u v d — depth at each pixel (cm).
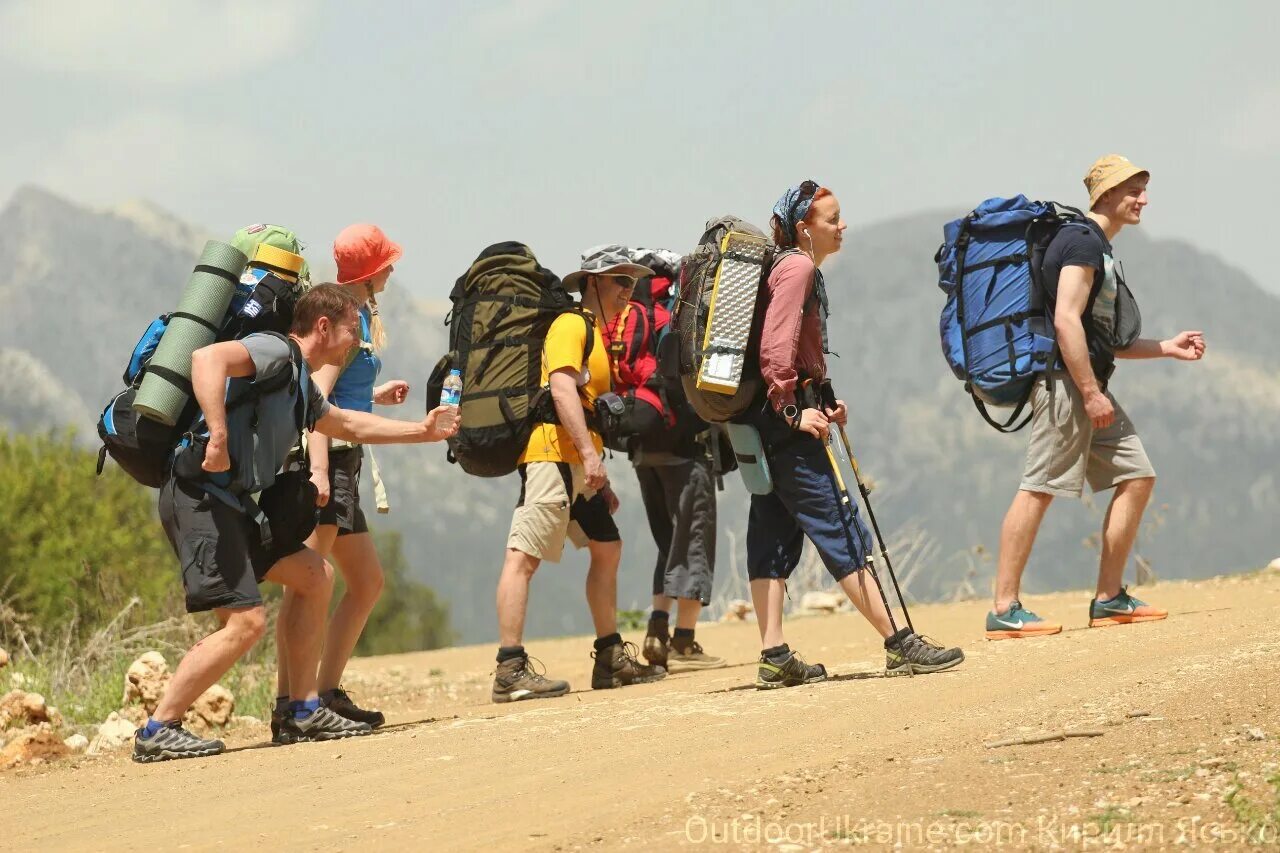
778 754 1315
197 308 1542
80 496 4544
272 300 1605
